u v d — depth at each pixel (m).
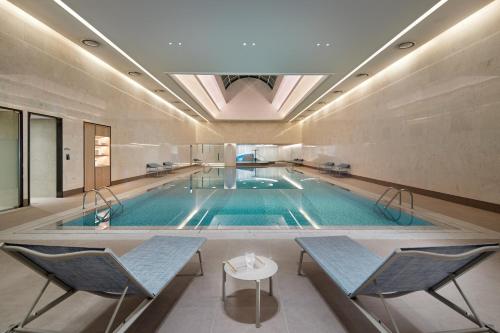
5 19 5.46
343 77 9.23
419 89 7.59
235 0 4.82
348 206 6.54
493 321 1.93
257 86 20.20
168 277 1.98
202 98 15.55
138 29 5.78
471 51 5.93
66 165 7.38
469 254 1.58
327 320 1.97
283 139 22.66
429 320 1.96
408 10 5.10
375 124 9.98
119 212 5.86
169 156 15.27
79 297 2.26
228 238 3.81
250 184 10.88
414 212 5.53
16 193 5.93
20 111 5.84
